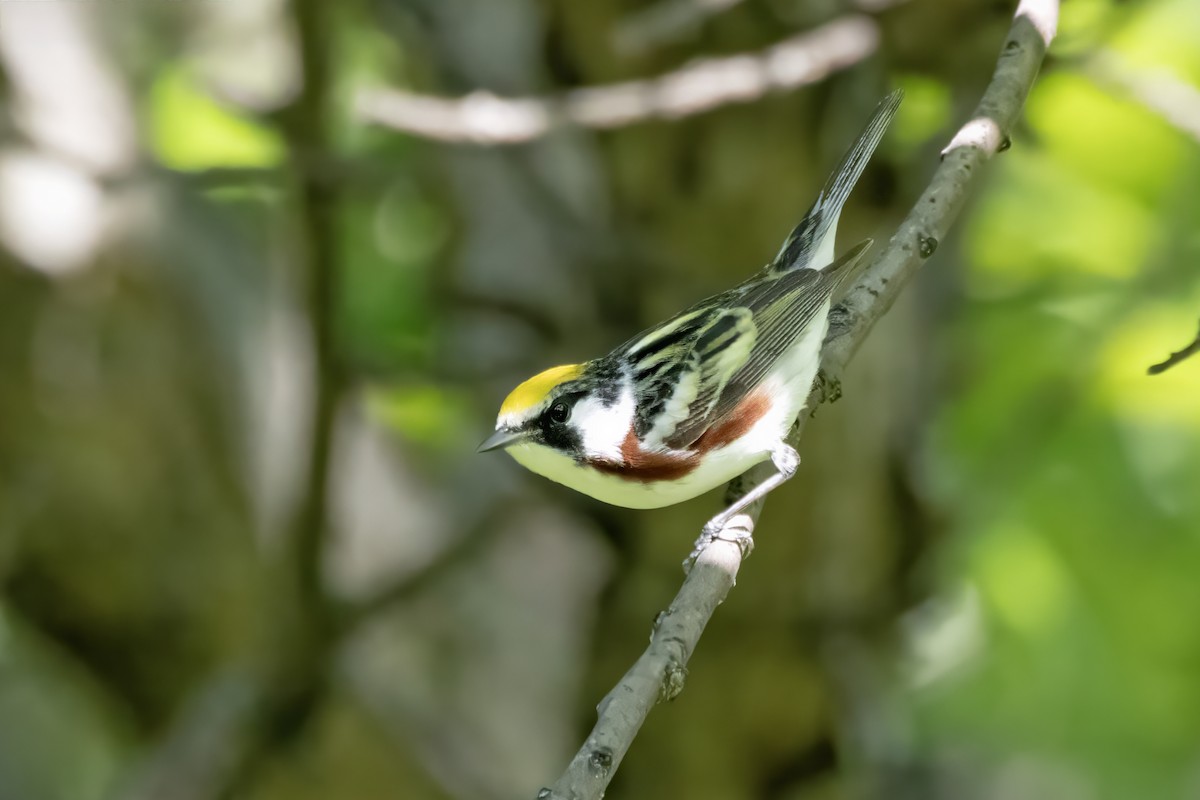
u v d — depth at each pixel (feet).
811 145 36.68
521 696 50.21
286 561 38.06
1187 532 49.44
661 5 35.78
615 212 37.58
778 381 28.96
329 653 39.01
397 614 49.88
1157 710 52.85
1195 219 45.80
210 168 36.06
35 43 42.88
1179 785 53.62
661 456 28.50
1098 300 47.14
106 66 44.21
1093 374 45.80
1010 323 47.80
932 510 40.14
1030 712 53.52
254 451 45.52
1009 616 51.42
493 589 51.01
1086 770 54.60
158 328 43.78
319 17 35.17
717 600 24.40
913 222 28.89
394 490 51.26
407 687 49.08
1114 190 47.21
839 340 29.58
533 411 28.68
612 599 38.96
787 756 38.88
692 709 38.40
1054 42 35.37
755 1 35.94
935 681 52.70
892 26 34.35
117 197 43.27
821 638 38.22
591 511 39.01
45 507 42.63
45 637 44.19
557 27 36.86
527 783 48.96
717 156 36.17
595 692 39.09
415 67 44.65
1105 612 50.78
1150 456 49.44
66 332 42.73
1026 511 50.19
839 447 37.17
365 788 42.96
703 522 37.47
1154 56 45.68
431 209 45.52
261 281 46.83
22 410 42.39
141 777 37.88
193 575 44.14
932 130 39.52
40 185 42.29
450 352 44.42
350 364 37.29
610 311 38.78
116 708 45.24
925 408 41.06
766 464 30.66
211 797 37.88
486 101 33.55
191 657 44.52
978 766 59.06
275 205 45.88
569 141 39.50
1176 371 45.52
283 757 40.50
